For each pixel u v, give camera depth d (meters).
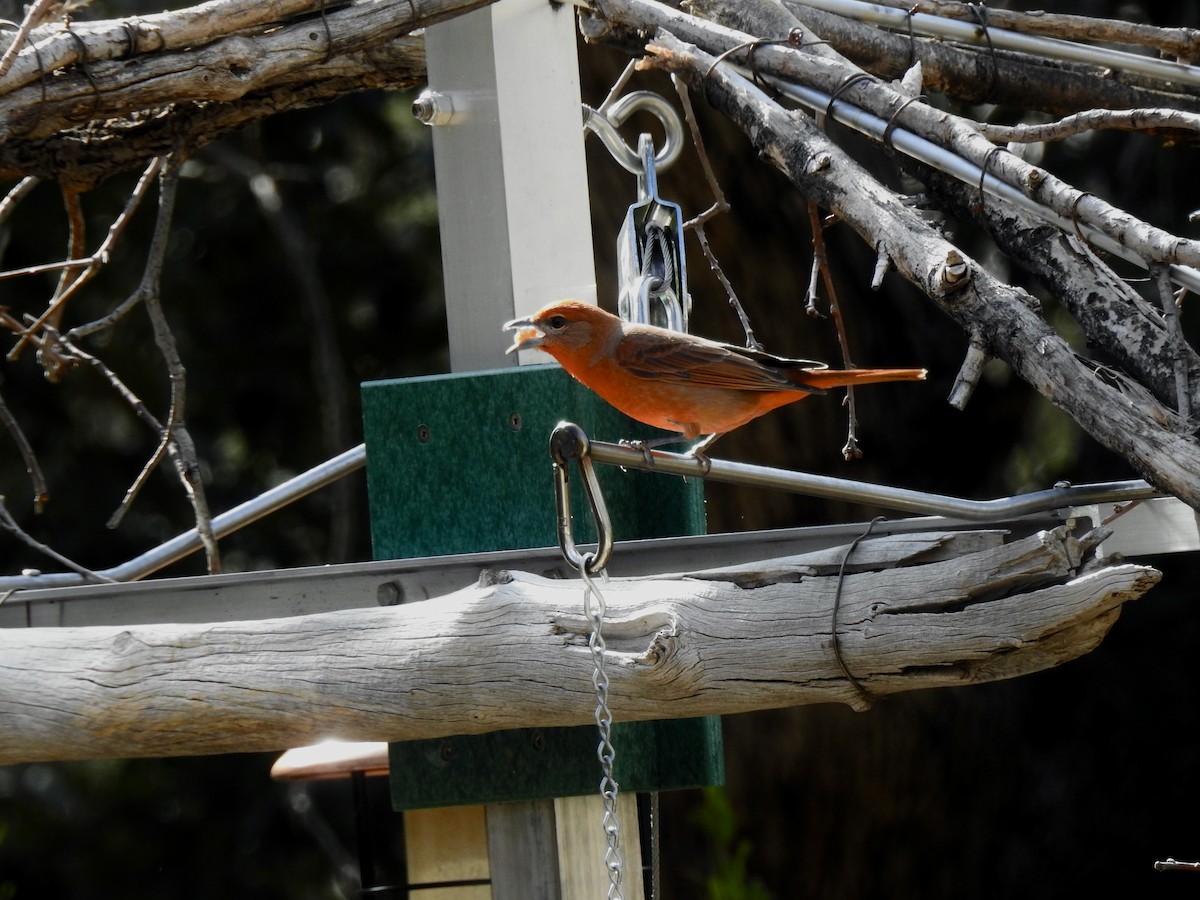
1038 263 8.23
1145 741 19.56
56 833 20.91
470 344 9.62
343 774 11.46
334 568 7.67
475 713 6.94
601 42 10.60
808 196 8.41
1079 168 18.67
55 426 20.66
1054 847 19.20
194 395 20.91
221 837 21.50
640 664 6.55
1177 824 19.30
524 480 8.67
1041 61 10.96
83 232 11.58
